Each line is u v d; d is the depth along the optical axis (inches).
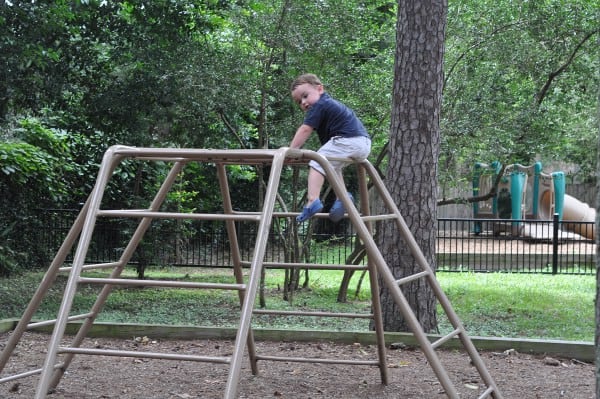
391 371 248.2
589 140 856.9
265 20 398.6
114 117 432.5
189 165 619.5
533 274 581.6
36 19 330.6
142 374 238.4
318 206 187.5
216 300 422.6
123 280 153.5
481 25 424.8
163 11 387.9
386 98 417.4
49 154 527.5
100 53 417.7
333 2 402.9
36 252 533.0
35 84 364.5
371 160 491.8
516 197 832.9
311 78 209.3
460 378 240.1
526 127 439.2
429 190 306.5
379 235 311.6
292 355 270.7
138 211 165.6
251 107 412.8
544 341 277.9
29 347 275.3
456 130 416.5
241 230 586.9
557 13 418.6
